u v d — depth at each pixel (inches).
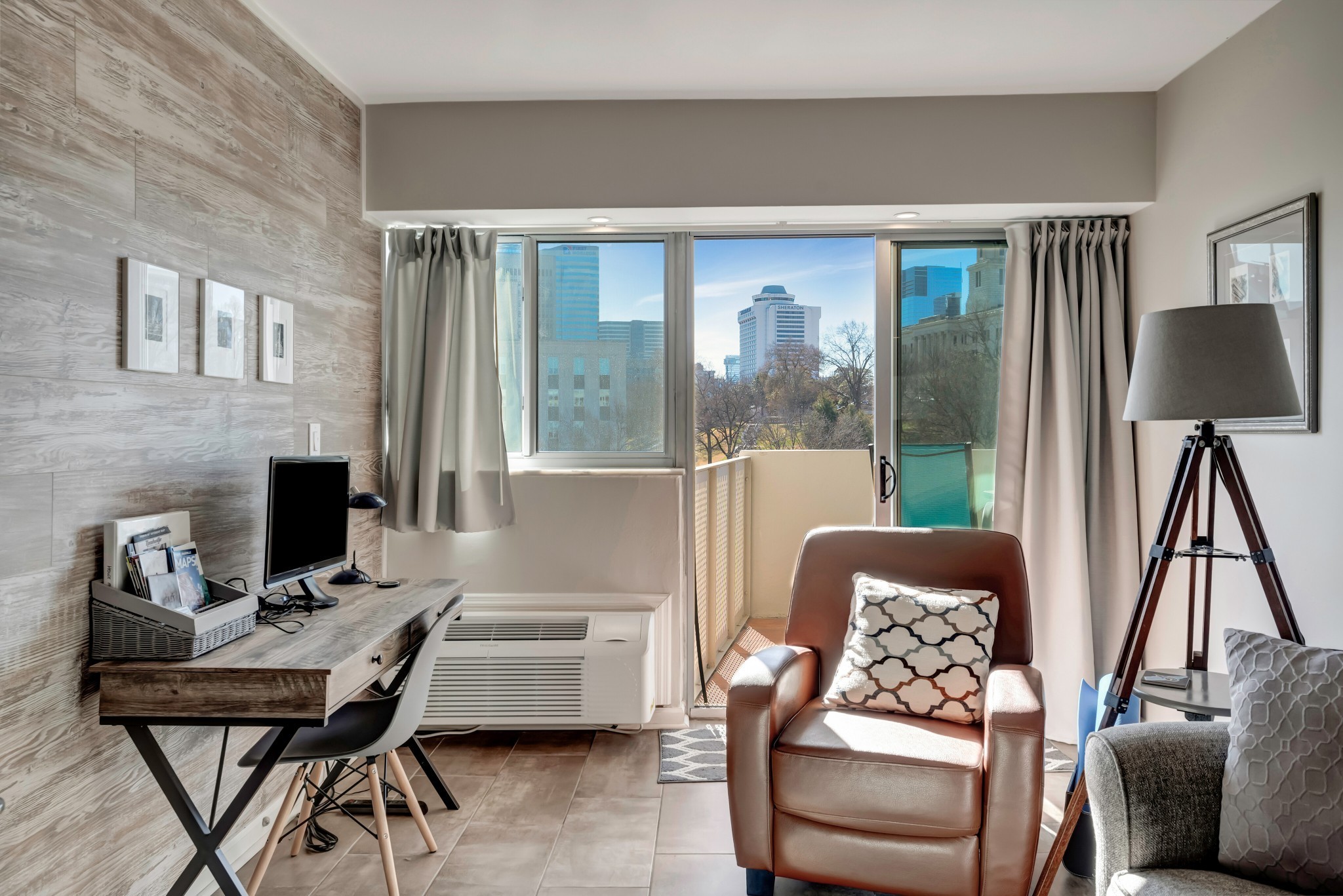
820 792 86.7
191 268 90.4
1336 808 61.4
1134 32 112.7
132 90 81.0
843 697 100.2
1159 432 131.3
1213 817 67.7
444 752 135.0
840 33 112.7
